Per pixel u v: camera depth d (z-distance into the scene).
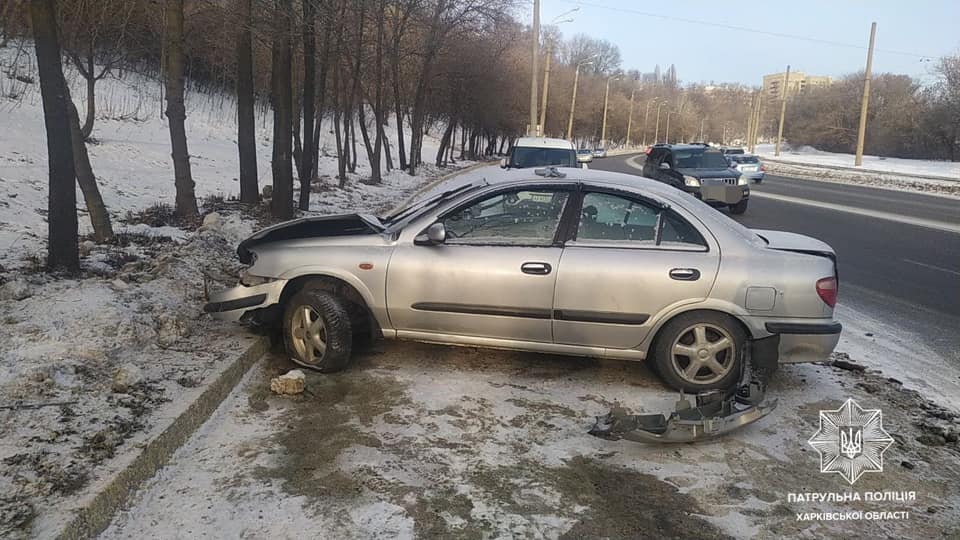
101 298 5.14
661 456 3.89
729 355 4.61
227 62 21.81
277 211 10.80
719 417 4.09
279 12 10.55
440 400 4.55
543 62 57.59
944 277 9.34
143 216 9.46
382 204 15.52
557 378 5.00
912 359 5.86
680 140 129.50
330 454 3.75
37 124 14.62
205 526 3.03
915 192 25.91
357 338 5.75
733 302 4.53
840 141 78.94
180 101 9.62
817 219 15.59
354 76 19.03
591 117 86.56
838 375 5.32
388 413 4.32
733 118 142.12
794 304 4.54
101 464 3.22
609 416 4.16
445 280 4.79
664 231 4.71
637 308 4.61
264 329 5.52
